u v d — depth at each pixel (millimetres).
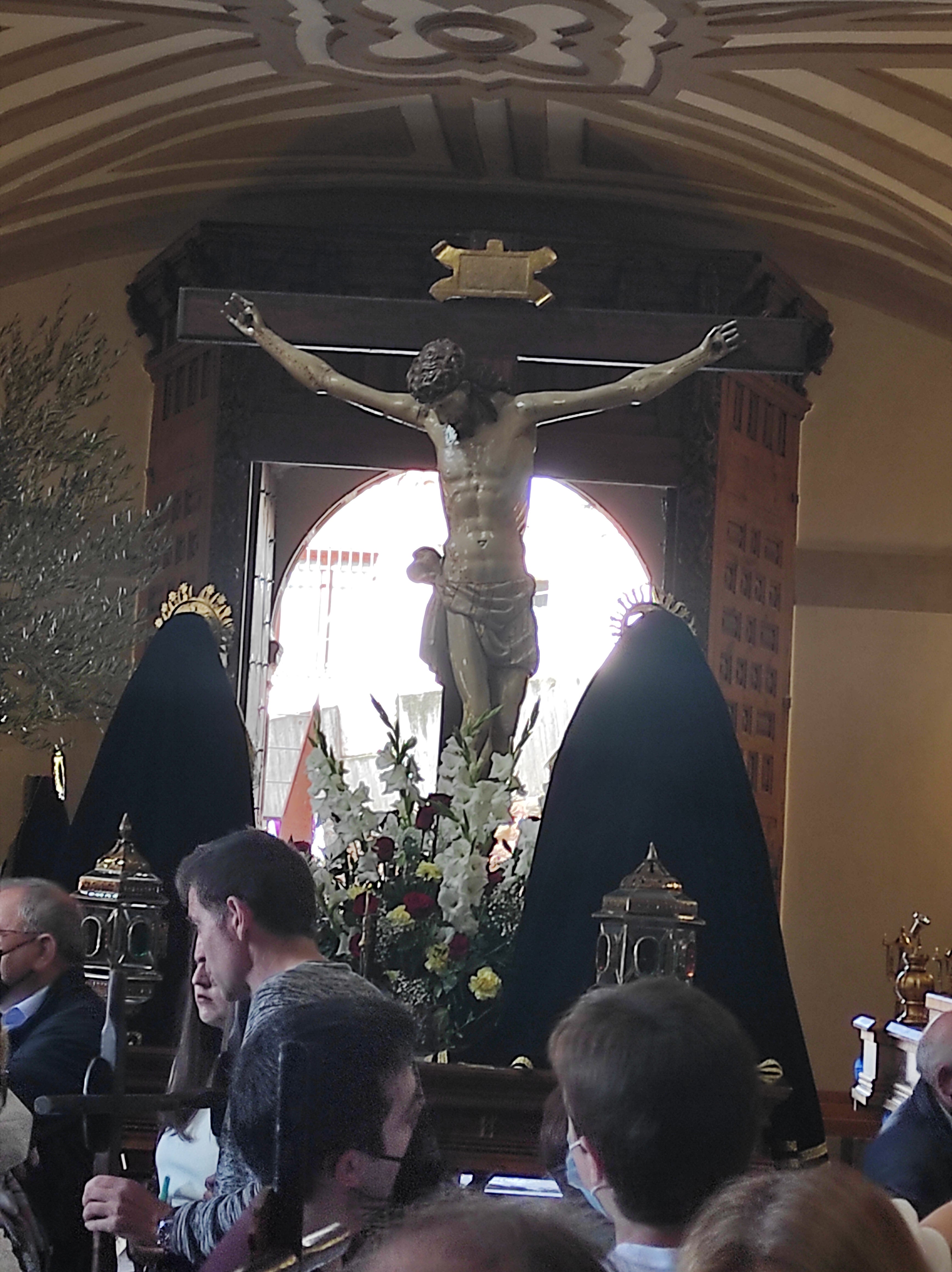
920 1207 3400
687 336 6930
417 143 14523
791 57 12188
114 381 15211
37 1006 3555
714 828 4852
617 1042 2094
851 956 14922
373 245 14453
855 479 15422
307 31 12336
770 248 15367
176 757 5285
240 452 14258
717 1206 1571
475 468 7066
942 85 12352
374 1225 2131
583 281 14656
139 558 9711
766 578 14859
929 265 14789
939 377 15453
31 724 9289
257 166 14859
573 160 14656
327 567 19328
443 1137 4363
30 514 9352
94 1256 2631
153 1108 2543
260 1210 2084
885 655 15227
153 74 12969
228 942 2889
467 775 5309
